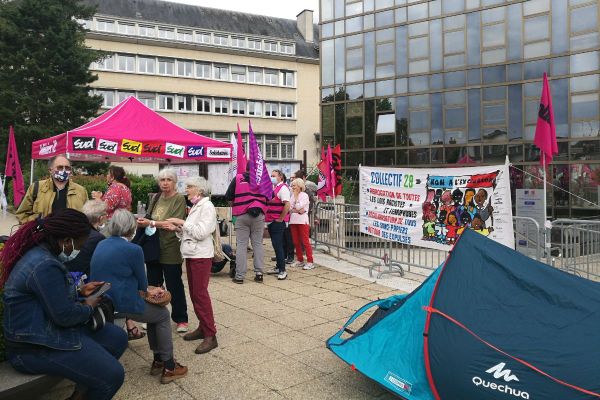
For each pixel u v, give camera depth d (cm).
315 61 4994
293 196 912
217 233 624
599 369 292
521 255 384
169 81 4350
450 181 732
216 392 388
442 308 352
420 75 2605
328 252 1103
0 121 2839
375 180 859
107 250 376
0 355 321
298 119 4953
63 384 407
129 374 423
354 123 2805
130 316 387
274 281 795
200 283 475
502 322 333
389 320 415
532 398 296
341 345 422
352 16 2811
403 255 972
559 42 2245
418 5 2608
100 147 791
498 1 2391
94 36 4069
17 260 297
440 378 331
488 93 2428
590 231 855
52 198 573
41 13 2855
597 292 344
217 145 906
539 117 721
